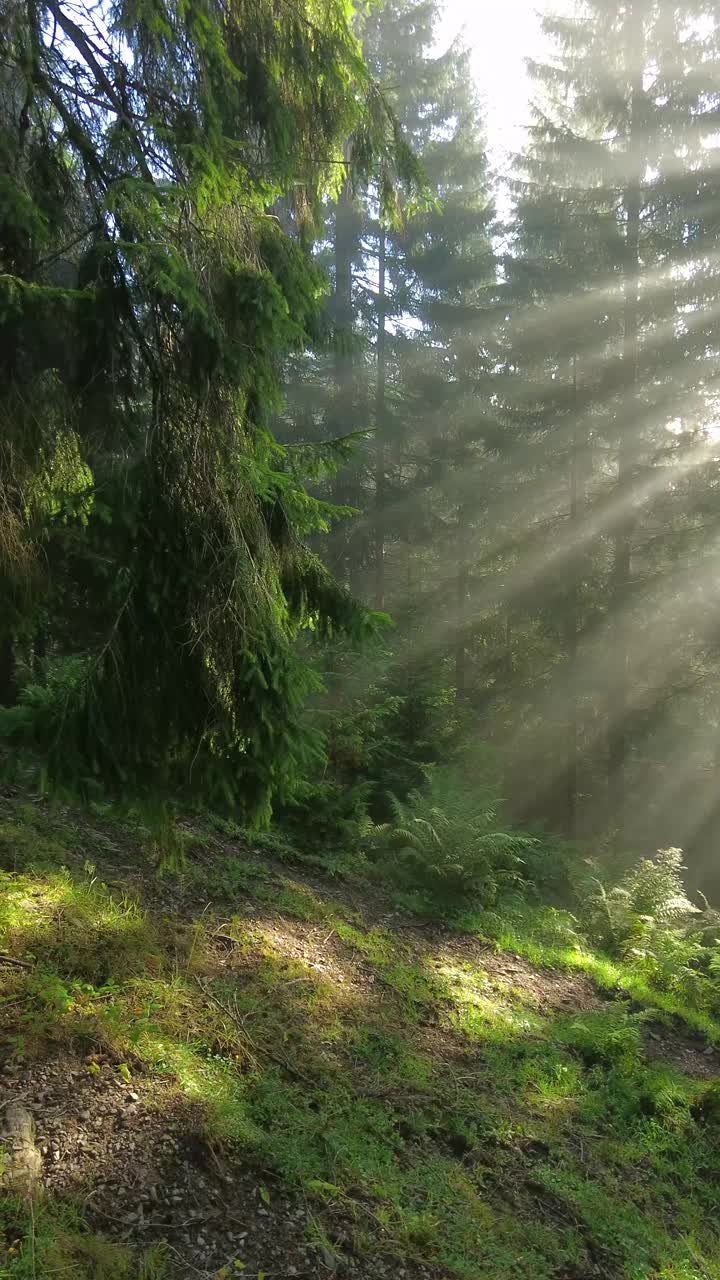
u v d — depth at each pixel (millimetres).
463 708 12203
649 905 8000
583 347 12914
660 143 11961
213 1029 3939
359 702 8938
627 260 12445
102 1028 3578
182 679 3135
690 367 12070
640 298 12312
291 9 3494
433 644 12891
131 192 2824
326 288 3750
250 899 5668
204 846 6246
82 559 3121
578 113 12820
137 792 3236
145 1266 2629
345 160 4176
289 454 3852
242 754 3312
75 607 3248
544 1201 3809
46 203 3100
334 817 7699
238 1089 3621
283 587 3664
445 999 5320
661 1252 3785
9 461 2820
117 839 5684
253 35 3459
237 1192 3094
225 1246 2842
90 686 2984
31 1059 3291
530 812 13391
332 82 3648
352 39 3627
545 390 13828
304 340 3670
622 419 12625
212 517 3137
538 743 13727
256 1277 2764
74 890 4621
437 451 16828
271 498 3432
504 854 7547
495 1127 4164
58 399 2971
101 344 2934
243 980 4539
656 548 12789
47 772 2939
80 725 2965
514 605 13945
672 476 12367
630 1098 4910
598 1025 5418
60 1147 2939
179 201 3062
